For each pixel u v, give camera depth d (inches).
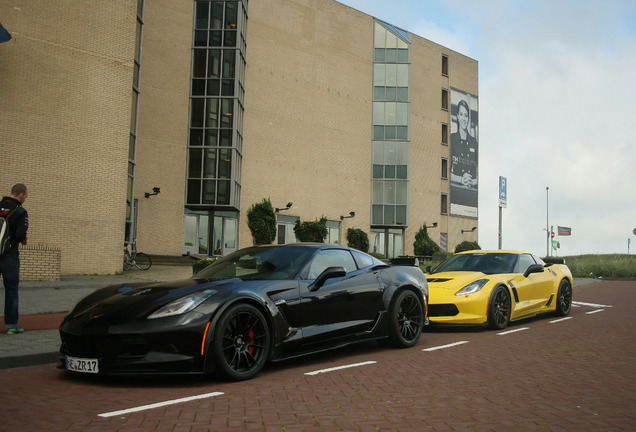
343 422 152.9
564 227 2190.0
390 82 1583.4
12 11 618.5
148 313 193.5
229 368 199.0
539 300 402.6
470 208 1833.2
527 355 261.3
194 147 1152.8
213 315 196.7
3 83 608.1
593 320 404.5
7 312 285.0
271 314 215.5
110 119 683.4
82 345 198.2
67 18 654.5
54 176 635.5
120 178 689.6
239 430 145.3
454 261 414.0
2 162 602.9
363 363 240.2
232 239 1226.0
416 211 1628.9
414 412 163.6
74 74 656.4
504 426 150.7
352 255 271.6
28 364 232.8
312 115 1413.6
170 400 175.9
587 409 168.2
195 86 1167.0
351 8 1534.2
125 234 750.5
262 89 1305.4
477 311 340.5
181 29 1160.2
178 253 1127.6
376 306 267.0
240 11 1183.6
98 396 181.9
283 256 250.4
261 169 1288.1
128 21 705.0
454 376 214.4
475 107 1889.8
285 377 212.2
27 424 150.5
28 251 541.0
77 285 531.8
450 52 1803.6
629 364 239.1
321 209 1418.6
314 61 1429.6
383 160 1557.6
